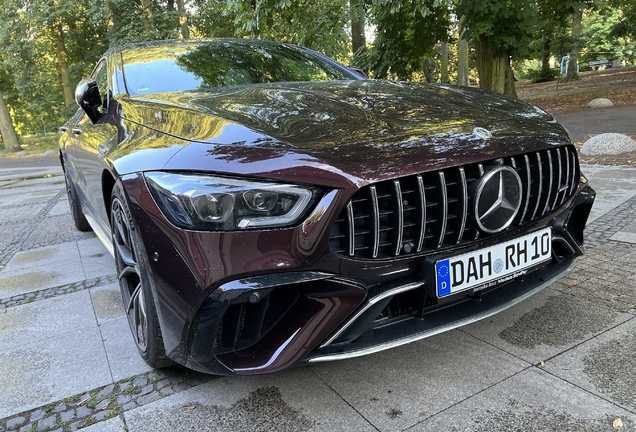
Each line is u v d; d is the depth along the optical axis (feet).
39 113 92.27
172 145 5.67
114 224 7.25
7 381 6.90
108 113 8.52
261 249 4.89
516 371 6.42
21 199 23.93
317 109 6.50
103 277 11.21
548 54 107.24
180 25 69.10
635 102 49.01
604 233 11.60
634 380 6.06
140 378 6.78
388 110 6.61
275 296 5.34
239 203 4.86
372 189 5.11
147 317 6.15
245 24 27.63
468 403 5.83
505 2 29.71
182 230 5.00
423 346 7.25
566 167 6.98
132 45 10.79
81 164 10.39
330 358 5.20
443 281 5.67
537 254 6.59
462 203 5.66
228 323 5.30
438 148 5.62
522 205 6.31
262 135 5.49
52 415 6.06
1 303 10.00
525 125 6.77
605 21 140.97
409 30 38.17
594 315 7.77
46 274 11.69
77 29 78.79
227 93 7.66
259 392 6.32
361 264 5.20
